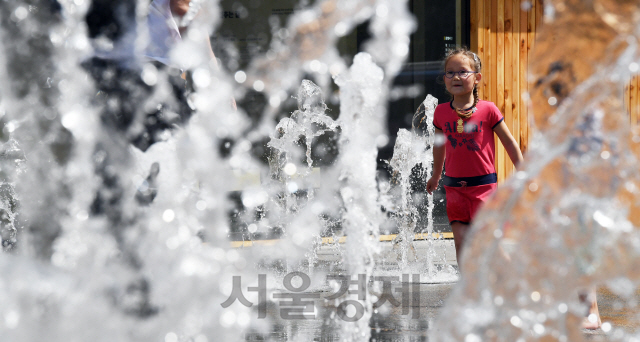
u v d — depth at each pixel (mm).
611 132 4164
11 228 9492
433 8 19516
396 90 19422
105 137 5898
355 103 5859
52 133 6086
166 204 5508
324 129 16844
